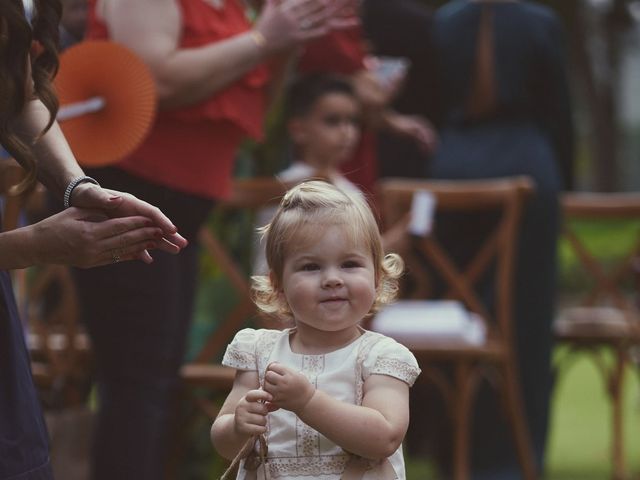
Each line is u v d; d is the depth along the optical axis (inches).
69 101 330.3
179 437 407.2
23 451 233.0
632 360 621.3
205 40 356.8
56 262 227.8
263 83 374.6
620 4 2222.0
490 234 543.8
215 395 454.6
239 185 466.3
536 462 531.2
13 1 231.0
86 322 356.2
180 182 355.3
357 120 542.3
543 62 548.7
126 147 331.9
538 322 536.4
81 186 234.2
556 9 1988.2
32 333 477.7
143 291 348.5
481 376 520.1
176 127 354.0
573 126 556.7
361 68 541.6
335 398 238.2
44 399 443.5
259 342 251.9
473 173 545.0
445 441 555.2
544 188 537.3
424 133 571.2
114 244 225.6
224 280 518.9
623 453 589.0
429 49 602.2
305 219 243.9
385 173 606.5
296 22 361.1
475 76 553.9
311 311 241.0
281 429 239.5
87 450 418.3
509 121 553.0
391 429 231.6
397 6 599.8
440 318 464.8
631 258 647.1
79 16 414.9
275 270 250.4
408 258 524.7
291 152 555.8
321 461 237.5
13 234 225.8
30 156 235.0
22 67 233.0
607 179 2272.4
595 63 2269.9
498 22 553.0
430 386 597.9
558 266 550.3
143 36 346.0
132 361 351.3
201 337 507.5
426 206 478.9
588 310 650.8
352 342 246.7
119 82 329.4
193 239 369.7
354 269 243.4
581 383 960.9
